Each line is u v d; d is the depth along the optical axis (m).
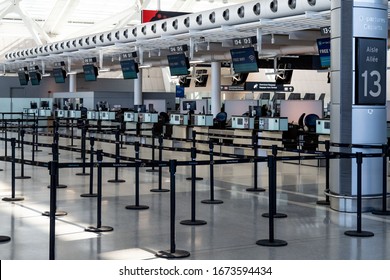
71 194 11.26
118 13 38.06
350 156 8.78
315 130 18.48
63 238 7.65
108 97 32.72
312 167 16.12
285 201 10.59
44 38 42.16
